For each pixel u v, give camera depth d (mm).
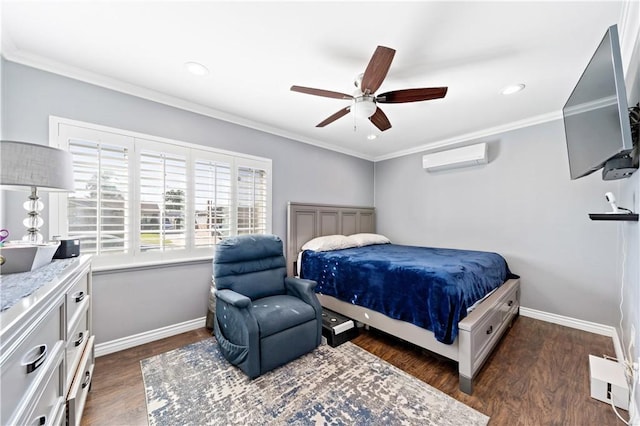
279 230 3426
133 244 2273
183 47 1764
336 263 2803
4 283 1017
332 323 2432
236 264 2324
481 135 3402
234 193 2955
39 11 1428
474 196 3498
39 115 1895
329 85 2264
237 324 1877
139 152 2314
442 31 1585
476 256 2770
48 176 1325
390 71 2018
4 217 1759
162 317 2447
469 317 1817
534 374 1880
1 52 1726
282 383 1768
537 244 2957
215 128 2816
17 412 718
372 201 4781
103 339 2139
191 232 2623
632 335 1698
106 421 1439
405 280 2129
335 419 1455
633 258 1752
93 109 2102
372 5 1394
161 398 1620
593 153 1482
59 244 1506
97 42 1709
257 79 2168
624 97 1134
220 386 1734
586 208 2650
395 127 3256
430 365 2002
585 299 2652
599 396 1607
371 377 1841
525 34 1603
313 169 3834
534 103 2582
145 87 2295
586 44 1687
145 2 1375
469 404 1581
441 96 1875
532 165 2990
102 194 2123
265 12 1450
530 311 2992
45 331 942
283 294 2506
